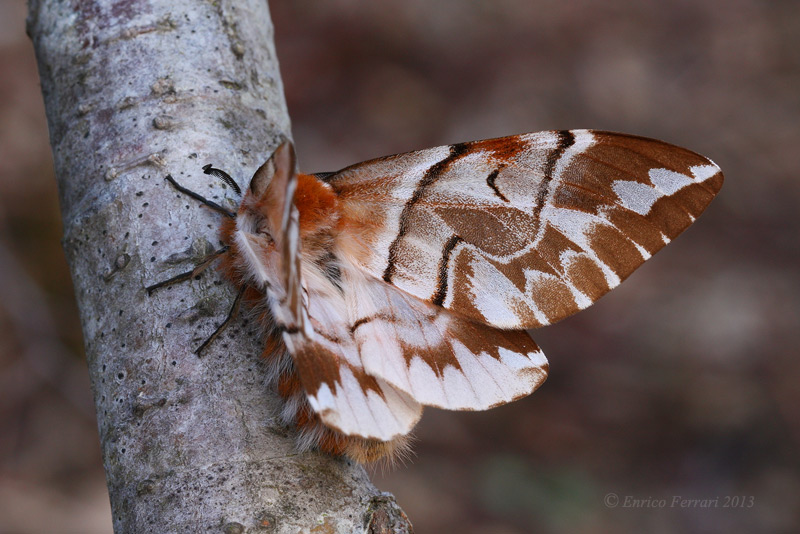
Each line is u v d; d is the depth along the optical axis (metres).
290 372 0.50
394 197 0.51
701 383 0.96
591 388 0.95
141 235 0.50
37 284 0.84
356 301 0.50
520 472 0.85
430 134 1.12
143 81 0.51
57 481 0.77
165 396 0.49
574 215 0.50
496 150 0.50
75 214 0.51
